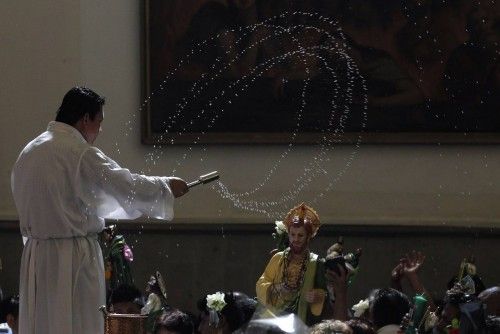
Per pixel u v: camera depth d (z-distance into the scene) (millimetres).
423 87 28266
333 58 28406
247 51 28547
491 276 28031
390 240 28188
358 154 28484
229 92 28609
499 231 27906
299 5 28422
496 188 28266
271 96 28516
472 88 28203
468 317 15000
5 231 28938
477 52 28219
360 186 28453
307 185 28594
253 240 28531
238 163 28750
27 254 16047
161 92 28672
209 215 28750
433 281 28109
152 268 28703
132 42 28891
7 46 29188
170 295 28703
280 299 19078
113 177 15641
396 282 20078
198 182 16172
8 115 29188
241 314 16922
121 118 28828
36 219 15820
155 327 15367
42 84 29094
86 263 15883
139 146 28812
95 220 16062
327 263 17375
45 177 15711
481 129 28234
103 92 28875
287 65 28469
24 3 29141
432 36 28281
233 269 28594
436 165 28406
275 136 28438
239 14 28516
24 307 16016
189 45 28656
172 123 28719
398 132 28297
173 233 28672
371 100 28344
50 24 29078
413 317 14805
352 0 28312
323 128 28453
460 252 28125
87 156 15758
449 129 28281
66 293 15734
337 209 28438
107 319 14461
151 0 28547
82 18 28969
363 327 14117
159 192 15844
